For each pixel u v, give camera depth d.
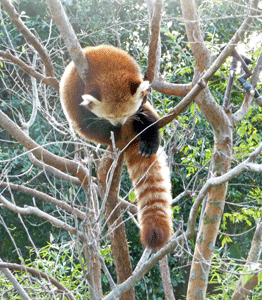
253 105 6.42
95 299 3.02
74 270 4.88
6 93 9.55
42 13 10.04
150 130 4.31
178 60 7.00
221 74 5.53
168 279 5.11
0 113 4.07
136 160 4.47
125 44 7.42
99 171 4.02
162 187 4.32
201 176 8.74
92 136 4.64
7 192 10.45
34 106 4.78
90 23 8.38
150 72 4.05
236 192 9.29
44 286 3.52
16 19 3.99
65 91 4.61
